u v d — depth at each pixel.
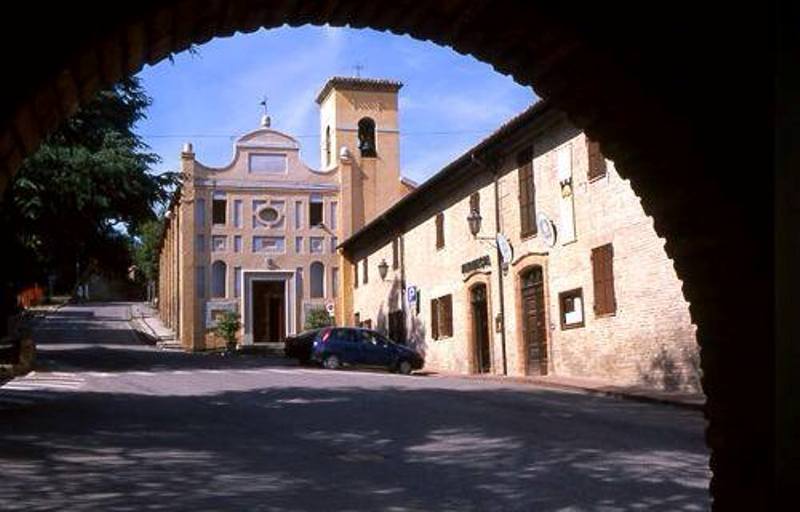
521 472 9.98
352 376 24.77
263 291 45.28
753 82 3.73
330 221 46.28
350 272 45.12
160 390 19.72
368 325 41.22
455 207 30.77
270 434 13.09
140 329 53.31
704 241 4.11
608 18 4.01
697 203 4.09
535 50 4.35
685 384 18.55
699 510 8.04
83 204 20.17
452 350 30.92
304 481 9.57
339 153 46.72
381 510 8.16
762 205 3.73
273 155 45.88
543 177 24.59
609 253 21.41
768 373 3.72
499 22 4.27
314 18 4.45
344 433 13.17
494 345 27.64
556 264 23.98
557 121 23.72
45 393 18.56
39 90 3.37
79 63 3.56
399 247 36.62
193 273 44.00
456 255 30.67
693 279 4.26
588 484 9.23
